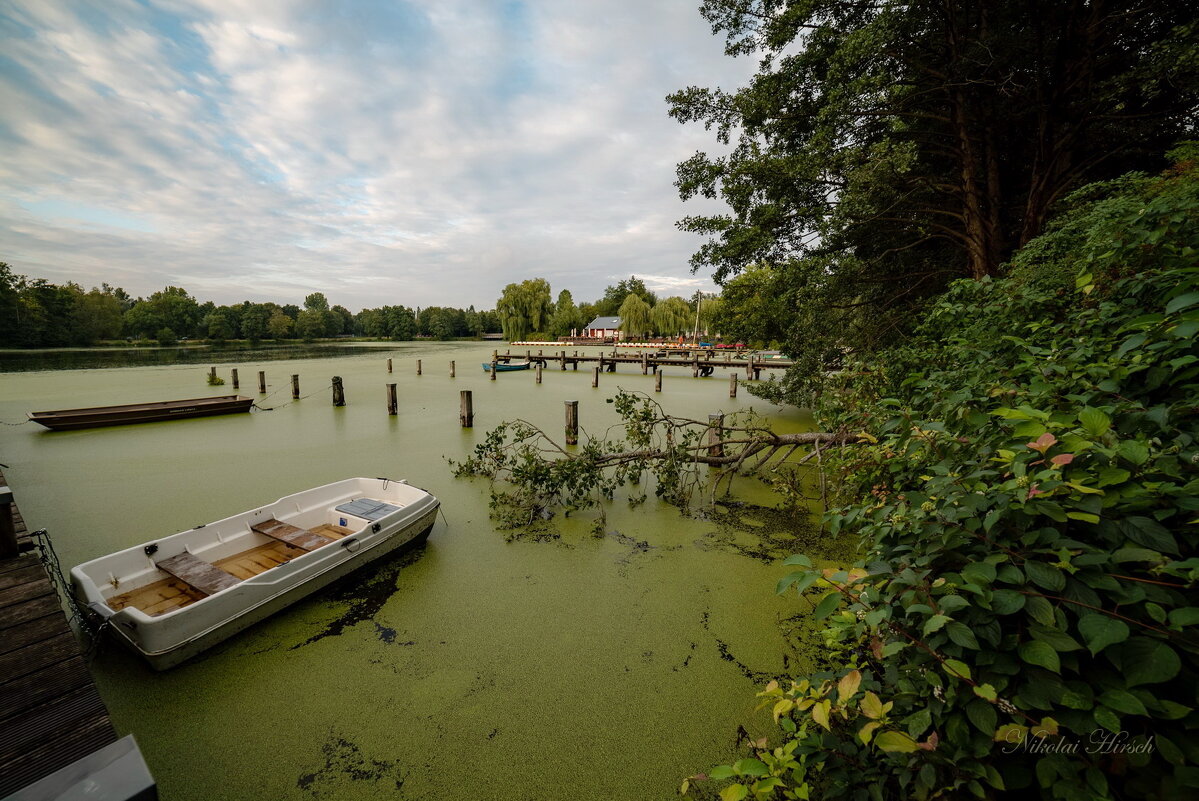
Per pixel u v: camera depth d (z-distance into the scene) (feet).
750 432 24.17
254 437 35.24
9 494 10.87
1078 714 3.79
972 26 25.67
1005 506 4.60
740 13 28.07
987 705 4.03
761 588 15.05
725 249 30.50
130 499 22.52
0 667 7.39
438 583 15.26
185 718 10.07
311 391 59.26
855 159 23.91
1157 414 4.80
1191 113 22.61
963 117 25.66
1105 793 3.56
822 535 18.69
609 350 156.97
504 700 10.63
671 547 17.84
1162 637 3.67
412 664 11.72
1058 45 24.22
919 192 29.32
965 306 12.55
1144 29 23.59
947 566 5.16
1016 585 4.41
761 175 27.76
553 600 14.39
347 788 8.71
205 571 12.73
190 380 68.69
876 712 4.43
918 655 4.79
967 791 4.52
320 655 11.94
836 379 20.65
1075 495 4.28
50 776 3.02
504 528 19.40
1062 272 12.28
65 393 55.77
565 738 9.67
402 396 55.47
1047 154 25.86
